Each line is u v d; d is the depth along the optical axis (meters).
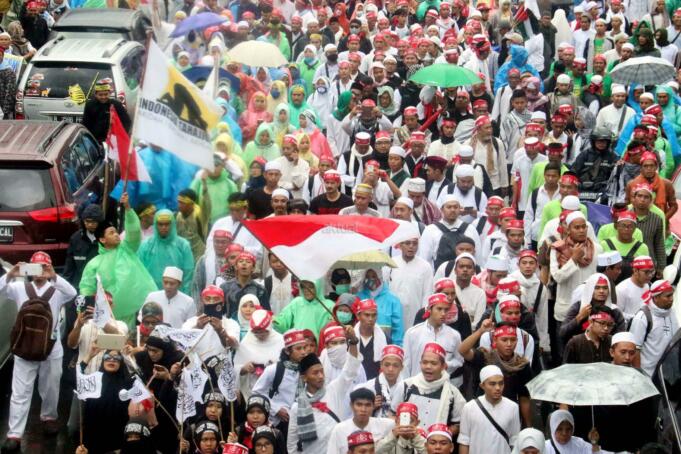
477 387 19.56
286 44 39.62
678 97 34.75
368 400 17.28
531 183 27.27
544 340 22.72
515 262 23.81
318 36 39.03
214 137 25.81
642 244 23.52
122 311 22.23
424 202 25.75
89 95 32.78
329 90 34.97
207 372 18.38
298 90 32.22
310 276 18.58
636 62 34.12
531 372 19.19
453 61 33.91
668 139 31.53
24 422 20.91
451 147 29.50
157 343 18.89
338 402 18.55
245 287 21.91
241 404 19.06
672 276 22.50
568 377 17.36
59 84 32.97
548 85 35.66
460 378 19.91
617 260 22.12
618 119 33.09
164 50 34.09
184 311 21.81
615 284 22.80
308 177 27.97
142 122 17.39
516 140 31.83
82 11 37.50
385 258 21.25
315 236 18.62
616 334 19.14
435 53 37.12
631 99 34.66
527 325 20.03
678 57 39.03
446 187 26.00
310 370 18.02
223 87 32.12
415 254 22.78
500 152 29.41
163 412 18.84
